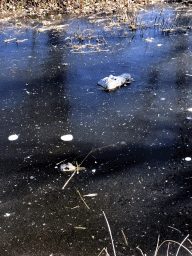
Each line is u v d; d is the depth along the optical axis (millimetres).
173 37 6734
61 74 5113
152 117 3723
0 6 9328
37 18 8711
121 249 2092
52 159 3082
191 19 8047
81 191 2652
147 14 8734
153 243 2127
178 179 2727
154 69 5133
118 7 9219
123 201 2518
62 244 2150
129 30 7387
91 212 2422
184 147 3152
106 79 4641
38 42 6773
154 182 2709
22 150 3244
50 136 3461
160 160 2982
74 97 4344
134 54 5848
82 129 3561
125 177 2785
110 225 2293
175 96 4203
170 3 9914
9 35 7348
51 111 3992
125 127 3551
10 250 2121
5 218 2400
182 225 2262
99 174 2844
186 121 3600
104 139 3354
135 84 4656
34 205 2523
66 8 9305
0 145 3340
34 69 5363
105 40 6723
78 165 2973
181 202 2473
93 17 8633
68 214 2414
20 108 4102
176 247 2086
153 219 2326
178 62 5359
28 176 2861
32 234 2246
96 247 2115
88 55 5914
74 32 7281
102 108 4012
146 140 3297
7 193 2664
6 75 5156
